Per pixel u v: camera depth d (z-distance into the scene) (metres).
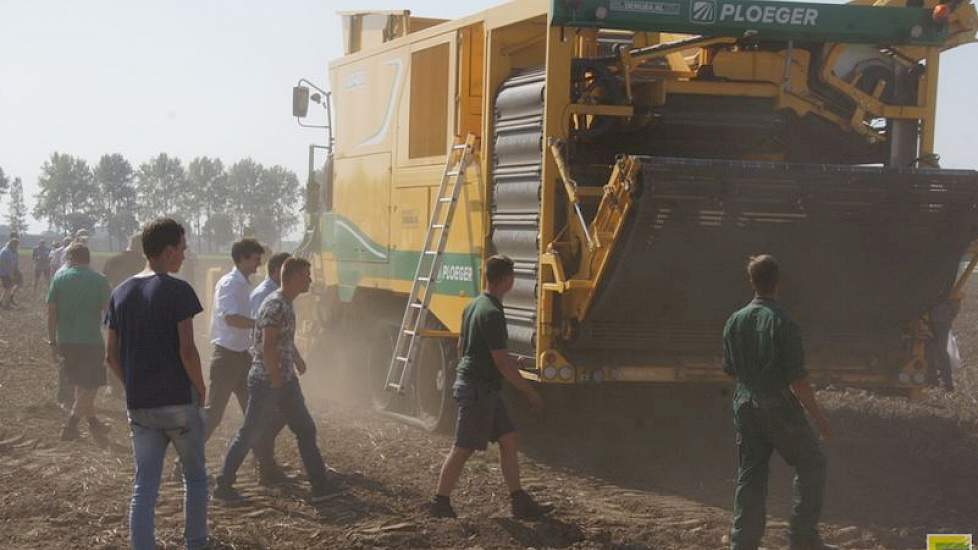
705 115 9.58
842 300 9.34
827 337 9.65
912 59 9.78
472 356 7.79
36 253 35.31
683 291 8.85
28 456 10.03
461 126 10.76
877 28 9.30
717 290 8.89
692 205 8.17
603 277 8.62
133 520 6.45
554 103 9.00
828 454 10.20
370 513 7.98
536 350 9.15
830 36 9.22
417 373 11.58
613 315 9.02
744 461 6.90
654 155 9.80
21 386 14.11
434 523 7.68
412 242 11.70
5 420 11.60
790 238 8.62
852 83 9.76
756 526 6.85
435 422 11.09
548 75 8.98
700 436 11.30
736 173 8.12
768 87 9.77
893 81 9.88
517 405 11.28
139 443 6.52
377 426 11.52
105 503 8.28
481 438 7.78
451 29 10.93
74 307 10.54
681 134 9.71
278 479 8.93
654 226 8.23
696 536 7.52
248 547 7.15
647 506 8.37
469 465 9.62
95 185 159.25
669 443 10.95
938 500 8.59
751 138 9.87
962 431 11.38
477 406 7.77
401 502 8.28
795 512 6.87
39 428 11.27
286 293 8.31
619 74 9.39
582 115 9.42
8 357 17.12
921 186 8.56
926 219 8.77
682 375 9.36
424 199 11.44
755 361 6.75
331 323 14.41
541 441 10.98
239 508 8.19
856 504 8.51
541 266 9.07
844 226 8.65
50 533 7.48
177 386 6.50
